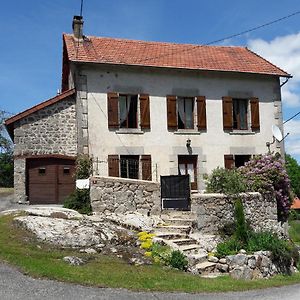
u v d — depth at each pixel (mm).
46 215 12375
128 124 18234
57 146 17172
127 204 14109
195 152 18672
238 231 12250
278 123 20031
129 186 14219
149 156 18031
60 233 10539
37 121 17062
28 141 16875
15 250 9328
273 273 11555
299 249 15125
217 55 20984
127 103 18312
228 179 14289
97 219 12445
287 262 12359
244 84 19734
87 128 17266
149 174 17969
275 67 20453
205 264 10492
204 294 8234
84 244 10227
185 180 14250
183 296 7867
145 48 20141
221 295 8281
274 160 16359
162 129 18344
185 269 9953
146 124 18078
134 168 17984
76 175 16453
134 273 8875
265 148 19703
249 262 10914
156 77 18484
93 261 9320
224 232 13094
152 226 12680
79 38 19375
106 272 8664
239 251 11359
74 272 8375
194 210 13281
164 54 19734
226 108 19328
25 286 7418
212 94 19219
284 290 9430
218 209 13352
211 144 18938
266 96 20031
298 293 9039
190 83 18938
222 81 19438
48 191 16906
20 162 16766
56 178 17031
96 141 17359
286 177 16016
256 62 20703
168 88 18594
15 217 12133
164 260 10000
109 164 17422
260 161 16266
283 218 16094
